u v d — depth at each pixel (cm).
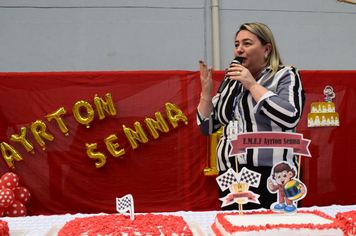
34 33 422
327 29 448
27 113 308
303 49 445
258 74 171
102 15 427
